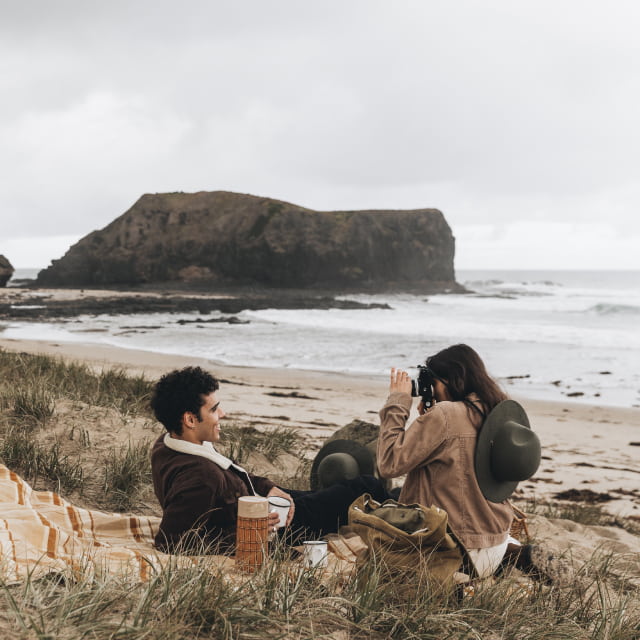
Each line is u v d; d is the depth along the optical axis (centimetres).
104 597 241
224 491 345
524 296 7269
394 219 8088
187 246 8031
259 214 7938
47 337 2609
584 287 11612
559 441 1091
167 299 5241
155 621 230
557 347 2453
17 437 543
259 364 1930
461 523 311
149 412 719
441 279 8281
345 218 8019
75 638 204
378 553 298
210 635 228
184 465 339
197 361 1933
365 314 4288
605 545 522
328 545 363
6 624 210
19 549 287
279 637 231
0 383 729
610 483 855
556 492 809
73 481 484
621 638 281
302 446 776
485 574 318
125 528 391
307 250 7644
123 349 2212
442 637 252
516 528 417
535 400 1473
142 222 8406
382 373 1773
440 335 2836
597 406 1407
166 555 319
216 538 334
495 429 313
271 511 367
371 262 7806
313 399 1328
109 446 576
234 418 1034
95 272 8150
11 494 392
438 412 311
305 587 279
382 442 321
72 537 334
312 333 2903
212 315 4088
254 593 258
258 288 7562
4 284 6744
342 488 405
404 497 332
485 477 311
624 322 3744
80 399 711
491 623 276
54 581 253
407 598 280
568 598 320
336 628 253
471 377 322
